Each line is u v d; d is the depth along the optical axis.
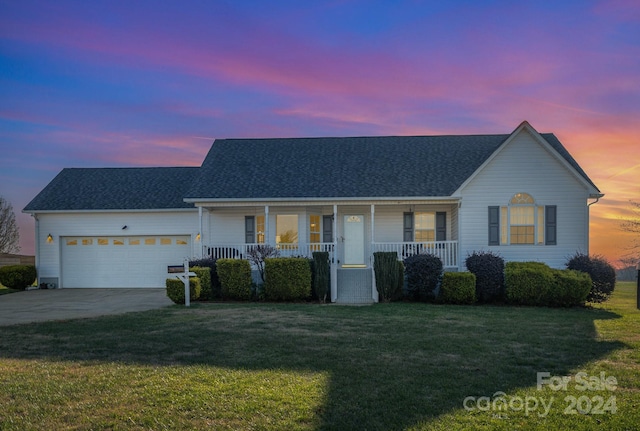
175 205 22.92
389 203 19.70
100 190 24.47
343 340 9.66
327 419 5.50
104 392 6.42
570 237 19.03
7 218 35.03
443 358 8.19
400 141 24.06
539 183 19.17
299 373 7.24
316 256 17.14
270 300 17.19
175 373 7.23
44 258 23.22
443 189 19.69
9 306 16.19
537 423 5.39
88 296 19.42
